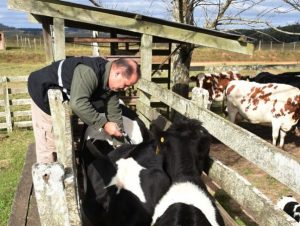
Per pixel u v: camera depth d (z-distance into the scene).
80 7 6.78
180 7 8.33
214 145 8.41
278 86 8.66
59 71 3.50
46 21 7.57
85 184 3.59
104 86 3.53
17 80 9.88
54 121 3.02
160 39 8.16
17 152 8.34
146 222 2.96
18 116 10.98
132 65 3.45
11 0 6.52
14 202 4.38
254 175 6.91
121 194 3.05
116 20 6.97
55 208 1.97
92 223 3.31
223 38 7.54
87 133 3.96
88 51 30.59
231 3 7.96
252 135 2.57
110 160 3.30
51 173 1.91
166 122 4.67
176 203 2.51
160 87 5.12
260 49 39.34
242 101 9.18
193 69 12.38
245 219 5.17
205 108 3.67
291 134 9.79
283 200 5.05
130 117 4.20
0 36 37.28
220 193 5.64
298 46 44.03
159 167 3.04
